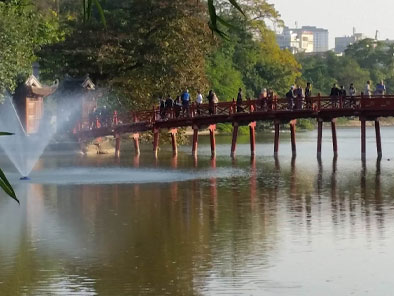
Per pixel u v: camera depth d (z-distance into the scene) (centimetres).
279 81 12581
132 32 6706
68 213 3356
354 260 2456
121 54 6712
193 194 3944
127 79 6825
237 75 11794
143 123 6319
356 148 7612
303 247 2644
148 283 2217
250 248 2638
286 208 3475
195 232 2923
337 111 6141
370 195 3891
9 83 5700
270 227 3006
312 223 3084
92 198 3794
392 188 4166
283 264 2412
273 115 6294
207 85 7181
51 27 7081
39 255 2562
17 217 3259
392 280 2230
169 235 2873
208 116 6331
